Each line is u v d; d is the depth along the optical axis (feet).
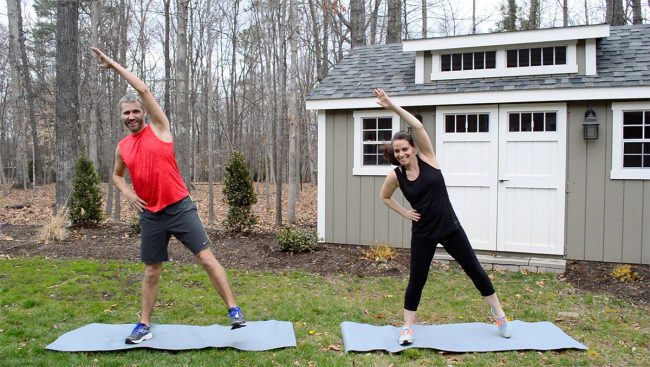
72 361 11.69
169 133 12.76
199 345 12.80
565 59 23.62
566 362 12.16
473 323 15.05
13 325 14.29
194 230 12.63
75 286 18.56
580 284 20.21
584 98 22.09
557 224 23.17
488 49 24.84
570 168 22.97
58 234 27.71
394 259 23.59
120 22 55.11
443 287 19.80
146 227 12.82
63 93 34.14
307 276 21.50
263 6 61.98
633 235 22.13
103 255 24.40
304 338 13.73
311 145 77.71
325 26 53.83
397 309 16.90
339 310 16.49
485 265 22.93
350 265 23.00
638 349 13.23
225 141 94.32
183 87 36.96
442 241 12.97
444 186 12.91
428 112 25.44
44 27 81.41
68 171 34.40
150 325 14.06
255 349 12.64
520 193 23.79
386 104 12.71
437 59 25.82
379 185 26.35
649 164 22.08
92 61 46.09
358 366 11.82
